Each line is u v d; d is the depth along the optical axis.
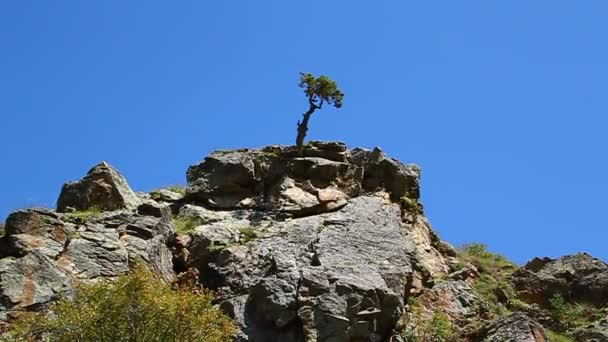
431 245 34.22
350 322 25.97
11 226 27.30
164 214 30.09
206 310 21.56
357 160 34.59
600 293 32.75
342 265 27.89
